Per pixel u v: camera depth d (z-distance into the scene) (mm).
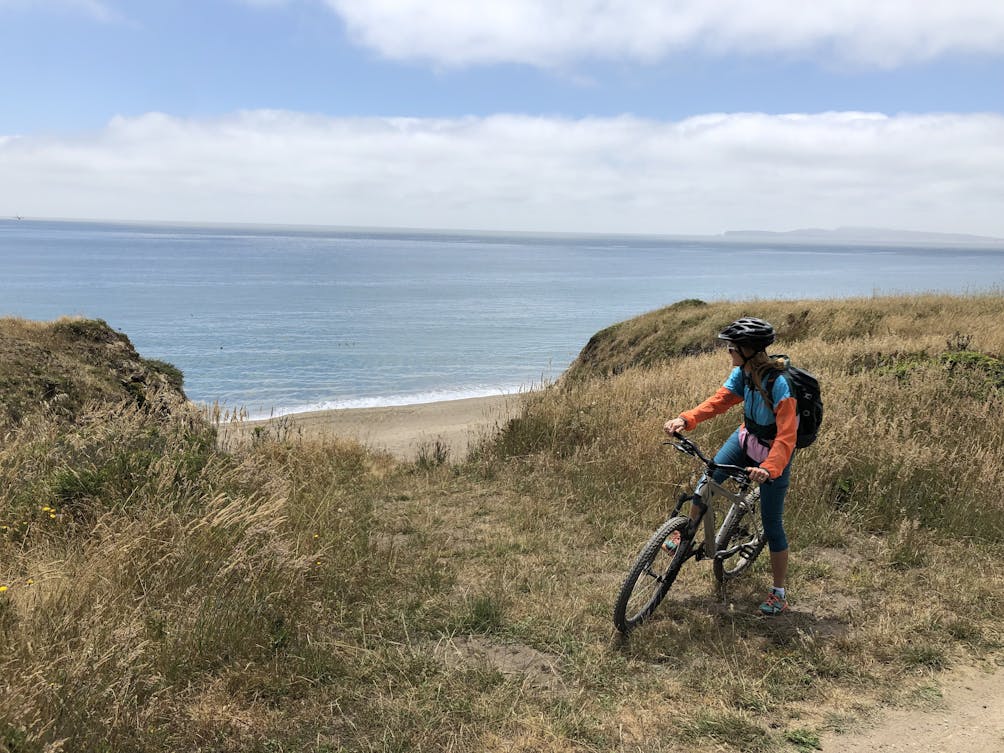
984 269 186625
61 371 11555
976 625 4281
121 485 5488
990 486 6109
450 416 21250
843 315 17359
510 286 103250
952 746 3182
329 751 3051
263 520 4762
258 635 3859
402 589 4746
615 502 6664
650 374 11289
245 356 38438
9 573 4074
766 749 3150
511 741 3154
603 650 3969
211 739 3094
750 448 4355
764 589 4828
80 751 2824
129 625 3549
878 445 6648
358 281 106875
